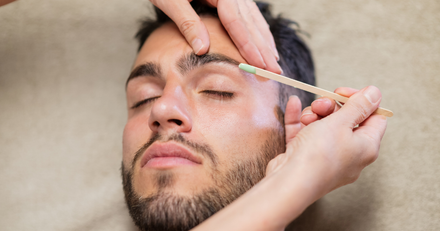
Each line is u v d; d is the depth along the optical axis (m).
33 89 1.13
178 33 0.79
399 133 1.02
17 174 1.09
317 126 0.59
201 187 0.63
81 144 1.11
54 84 1.14
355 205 0.98
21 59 1.14
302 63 0.97
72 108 1.13
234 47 0.76
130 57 1.15
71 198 1.08
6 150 1.10
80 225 1.05
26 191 1.08
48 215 1.06
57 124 1.12
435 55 1.07
